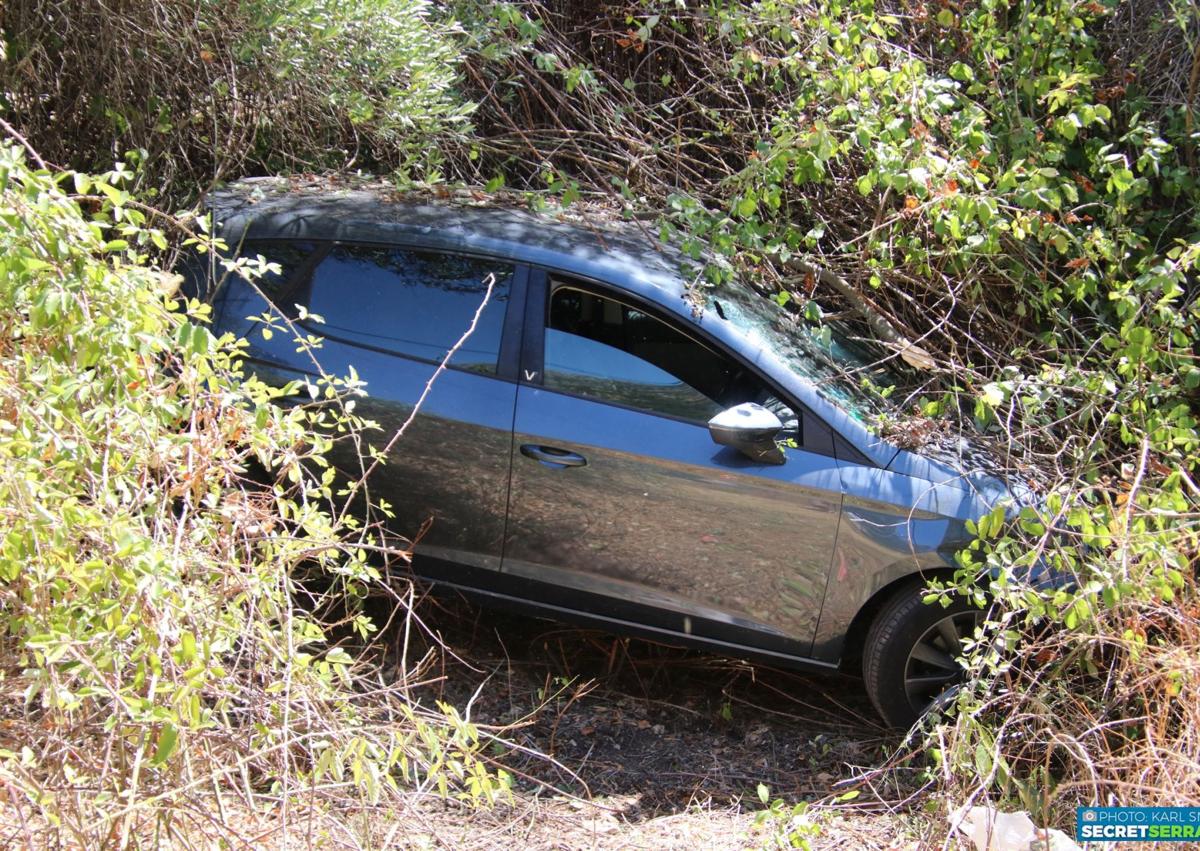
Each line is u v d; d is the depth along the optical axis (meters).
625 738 4.25
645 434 4.21
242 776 2.53
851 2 5.20
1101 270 5.04
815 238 4.98
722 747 4.24
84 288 2.40
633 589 4.31
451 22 5.23
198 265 4.66
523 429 4.28
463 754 3.21
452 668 4.56
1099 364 4.93
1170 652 3.36
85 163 5.48
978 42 5.39
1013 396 4.21
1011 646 3.62
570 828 3.64
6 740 2.60
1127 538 3.36
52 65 5.22
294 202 4.88
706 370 4.27
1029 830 3.16
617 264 4.41
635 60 6.46
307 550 2.96
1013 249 5.14
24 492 2.23
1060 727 3.61
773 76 5.57
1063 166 5.41
